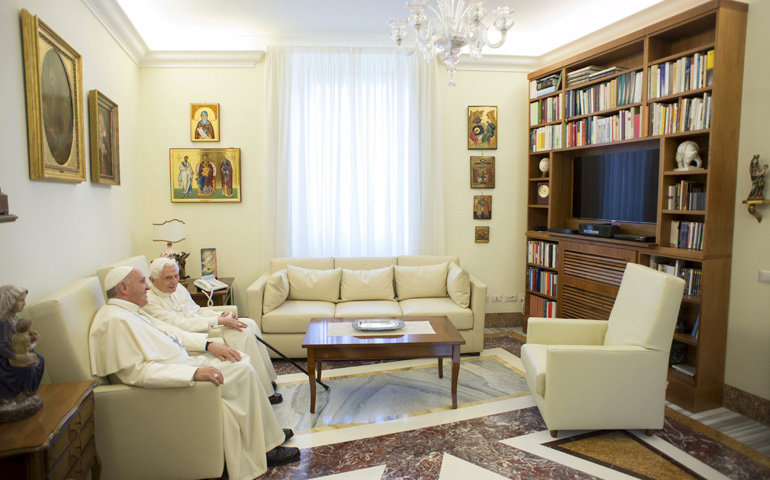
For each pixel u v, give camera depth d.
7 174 2.06
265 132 4.30
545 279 4.40
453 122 4.61
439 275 4.14
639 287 2.62
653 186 3.39
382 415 2.76
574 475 2.16
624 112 3.48
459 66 4.54
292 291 4.01
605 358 2.40
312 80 4.34
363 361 3.71
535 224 4.66
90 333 2.05
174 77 4.27
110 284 2.27
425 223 4.52
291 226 4.43
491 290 4.78
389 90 4.43
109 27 3.35
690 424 2.69
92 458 1.84
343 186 4.47
